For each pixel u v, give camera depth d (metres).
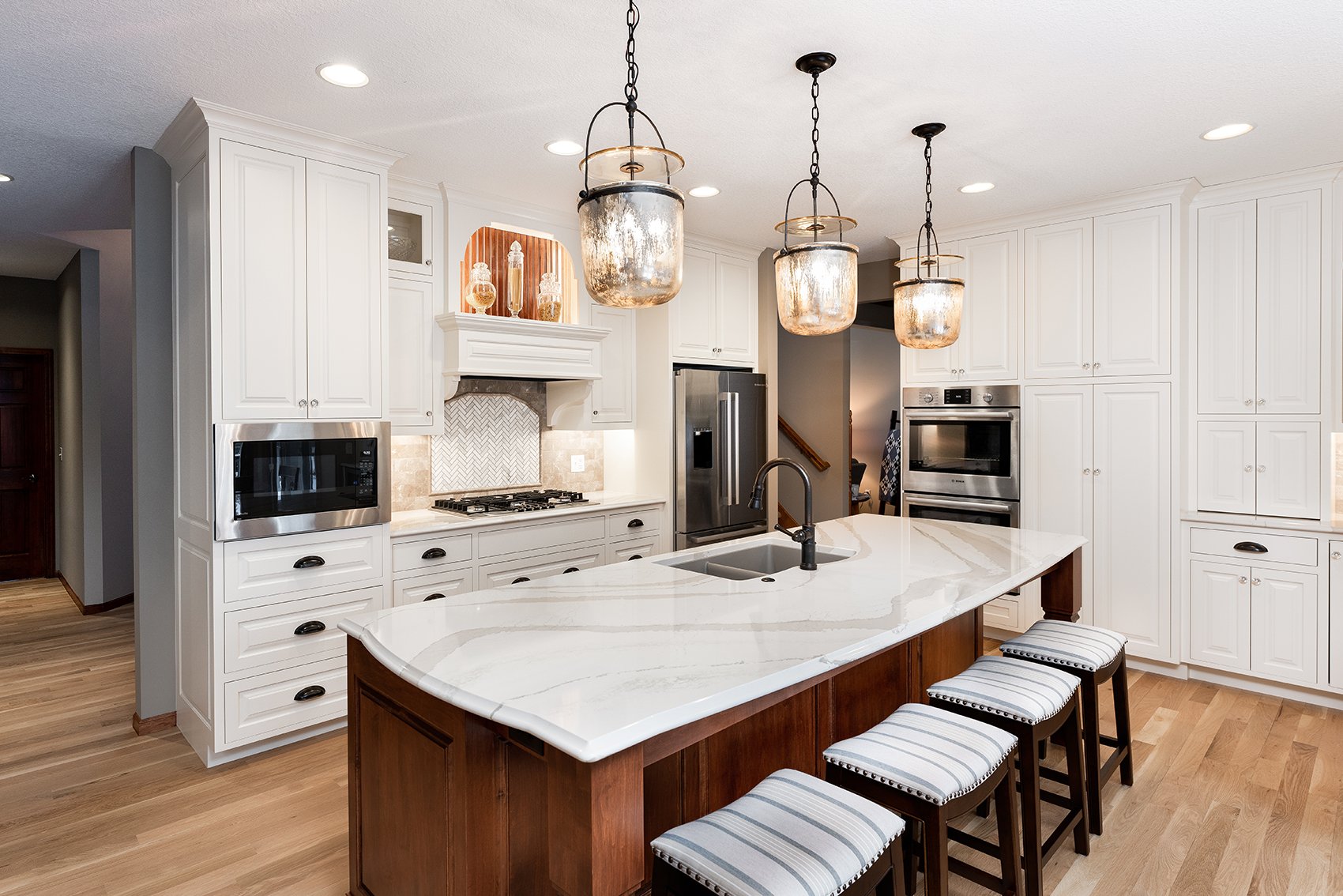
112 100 2.74
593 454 5.12
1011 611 4.36
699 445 4.75
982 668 2.31
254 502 2.93
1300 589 3.54
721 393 4.85
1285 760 2.99
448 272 3.82
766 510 5.19
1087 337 4.11
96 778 2.90
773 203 4.05
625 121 2.96
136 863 2.36
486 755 1.64
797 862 1.32
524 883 1.72
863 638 1.74
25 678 4.10
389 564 3.36
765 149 3.26
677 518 4.70
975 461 4.52
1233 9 2.16
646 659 1.60
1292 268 3.65
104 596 5.54
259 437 2.93
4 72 2.51
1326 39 2.33
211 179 2.82
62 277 6.23
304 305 3.07
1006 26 2.25
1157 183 3.77
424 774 1.73
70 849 2.43
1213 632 3.79
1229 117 2.93
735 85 2.64
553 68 2.51
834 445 6.81
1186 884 2.21
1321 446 3.59
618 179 1.86
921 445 4.77
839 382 6.76
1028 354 4.32
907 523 3.48
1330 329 3.55
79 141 3.15
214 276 2.83
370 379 3.28
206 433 2.89
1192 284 3.93
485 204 3.96
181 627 3.27
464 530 3.66
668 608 2.01
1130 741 2.78
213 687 2.89
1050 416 4.25
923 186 3.77
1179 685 3.83
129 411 5.76
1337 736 3.21
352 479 3.21
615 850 1.30
